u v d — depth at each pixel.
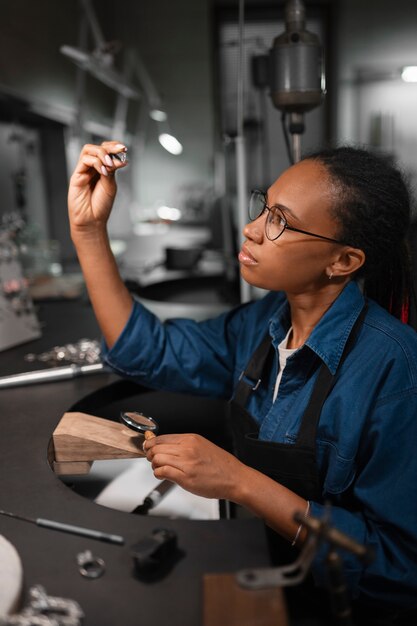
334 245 0.85
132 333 1.08
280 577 0.50
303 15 1.26
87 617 0.52
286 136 1.36
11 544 0.60
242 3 1.34
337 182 0.83
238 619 0.48
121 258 3.32
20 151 3.06
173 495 1.03
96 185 1.02
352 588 0.73
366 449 0.81
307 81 1.24
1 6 2.57
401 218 0.88
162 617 0.52
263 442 0.86
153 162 6.14
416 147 5.01
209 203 5.90
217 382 1.16
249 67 1.92
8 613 0.49
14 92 2.65
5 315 1.45
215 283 2.80
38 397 1.12
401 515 0.75
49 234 3.55
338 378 0.84
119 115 4.52
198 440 0.78
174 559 0.60
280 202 0.84
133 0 5.25
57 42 3.44
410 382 0.80
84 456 0.92
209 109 5.79
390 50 4.89
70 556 0.60
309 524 0.48
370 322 0.86
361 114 5.02
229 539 0.63
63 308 2.00
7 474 0.80
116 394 1.21
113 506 1.04
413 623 0.84
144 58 5.54
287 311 1.00
